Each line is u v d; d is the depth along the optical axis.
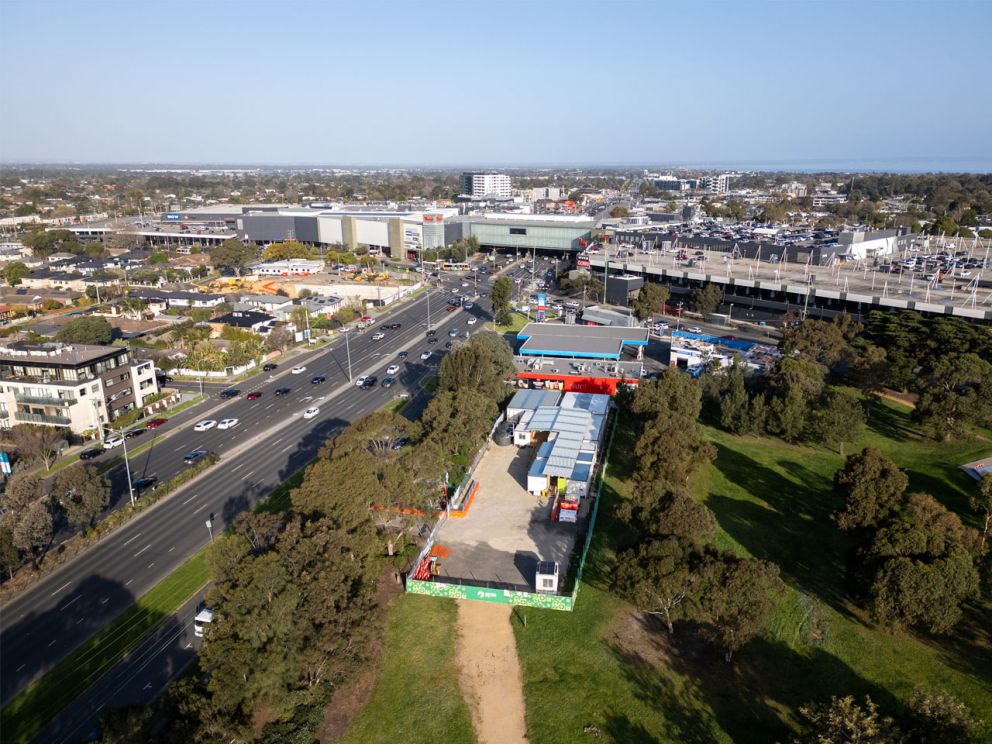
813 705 53.53
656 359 164.00
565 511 90.94
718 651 67.38
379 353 172.00
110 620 70.50
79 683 61.75
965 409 110.75
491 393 122.69
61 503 83.44
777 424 114.62
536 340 157.50
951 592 64.62
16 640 67.56
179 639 67.62
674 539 66.25
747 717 59.34
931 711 50.31
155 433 120.50
